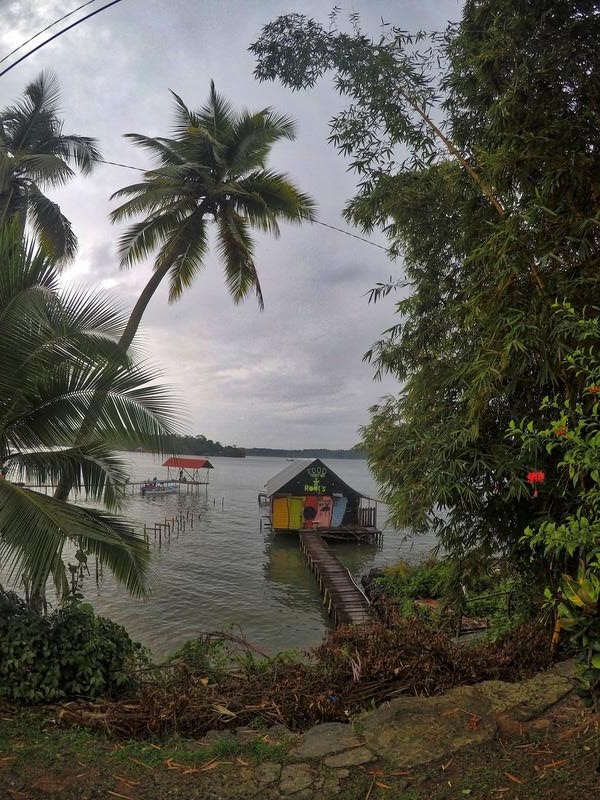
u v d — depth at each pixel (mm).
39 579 4898
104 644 4980
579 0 3979
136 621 18078
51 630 4871
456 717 3625
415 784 2977
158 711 4105
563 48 4051
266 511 51438
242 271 15062
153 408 6035
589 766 2795
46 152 16953
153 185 14141
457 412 5359
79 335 5711
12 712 4363
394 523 5629
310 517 36875
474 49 5047
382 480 6781
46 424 5930
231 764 3336
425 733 3469
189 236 14031
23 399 5793
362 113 6141
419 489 5125
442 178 5945
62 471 6023
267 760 3357
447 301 6188
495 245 4344
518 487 4348
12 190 15453
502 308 4422
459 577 5625
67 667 4742
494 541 5410
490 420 4797
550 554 4648
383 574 20047
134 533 6062
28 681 4535
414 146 6086
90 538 5363
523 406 4801
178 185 13742
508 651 4711
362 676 4379
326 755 3363
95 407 5930
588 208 4168
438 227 6090
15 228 5996
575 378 4188
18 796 3025
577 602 2342
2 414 5758
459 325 5621
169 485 69938
